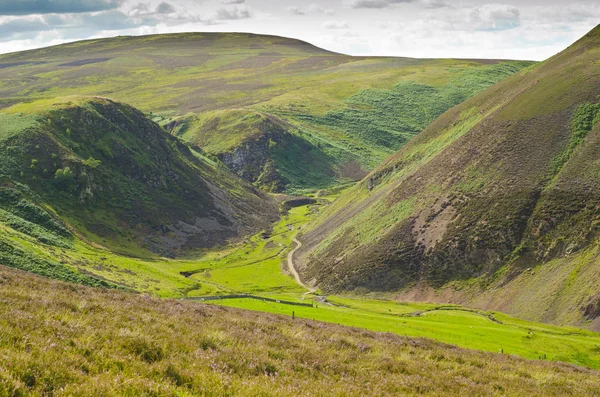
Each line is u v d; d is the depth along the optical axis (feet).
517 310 296.92
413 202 423.23
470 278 340.18
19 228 359.05
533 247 329.52
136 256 432.66
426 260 363.97
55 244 361.51
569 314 270.05
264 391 52.08
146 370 52.39
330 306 299.58
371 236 419.54
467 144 439.63
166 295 303.48
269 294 346.74
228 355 64.08
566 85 437.58
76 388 44.11
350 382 64.80
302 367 67.31
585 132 386.11
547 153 382.42
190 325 80.69
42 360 48.19
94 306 79.92
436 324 223.92
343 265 400.67
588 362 179.73
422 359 89.15
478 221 361.51
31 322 60.23
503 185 375.04
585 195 335.47
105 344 57.77
